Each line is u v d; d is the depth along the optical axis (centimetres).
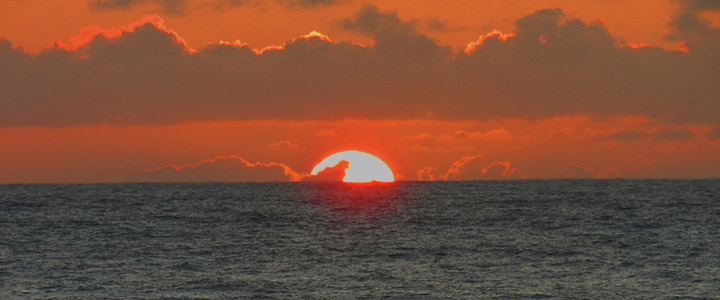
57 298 14225
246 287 15412
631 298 14225
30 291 14812
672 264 17938
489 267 17788
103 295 14525
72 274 16675
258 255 19900
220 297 14462
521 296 14488
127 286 15388
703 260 18488
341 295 14712
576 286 15400
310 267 17888
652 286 15300
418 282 15925
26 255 19462
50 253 19938
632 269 17312
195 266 17962
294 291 15050
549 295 14562
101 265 17950
